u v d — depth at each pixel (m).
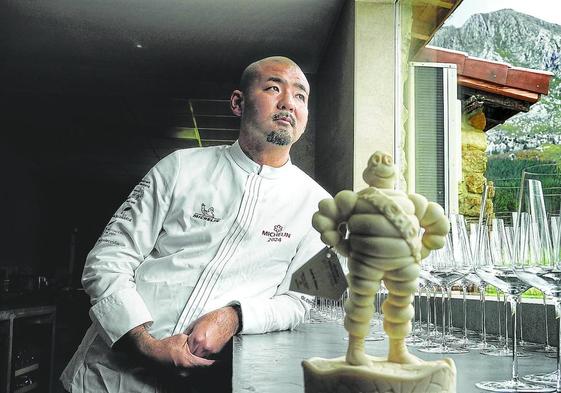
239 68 5.61
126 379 1.57
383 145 3.72
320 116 5.35
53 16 4.57
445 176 3.14
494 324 1.63
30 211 7.93
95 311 1.56
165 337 1.59
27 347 4.42
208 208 1.67
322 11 4.38
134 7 4.36
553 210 0.95
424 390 0.52
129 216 1.68
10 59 5.50
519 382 0.83
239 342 1.34
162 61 5.48
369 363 0.54
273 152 1.71
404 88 3.74
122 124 6.76
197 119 6.54
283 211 1.71
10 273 5.76
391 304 0.56
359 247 0.54
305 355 1.11
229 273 1.65
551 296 0.93
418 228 0.54
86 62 5.57
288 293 1.74
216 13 4.44
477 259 1.19
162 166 1.72
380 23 3.80
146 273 1.65
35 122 6.76
